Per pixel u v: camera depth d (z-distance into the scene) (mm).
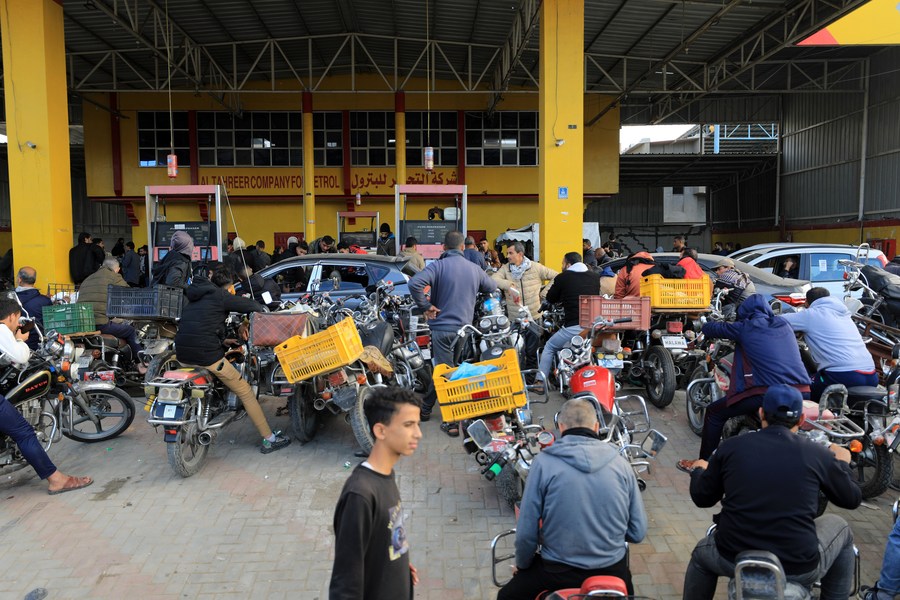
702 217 33812
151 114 21719
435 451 5645
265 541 4148
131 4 14680
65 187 11641
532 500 2744
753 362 4508
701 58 18391
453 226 13227
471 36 17703
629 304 5926
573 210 11828
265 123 22078
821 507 4242
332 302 6684
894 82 19641
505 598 2863
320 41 18703
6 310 4992
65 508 4641
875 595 3246
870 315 7039
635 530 2809
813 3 13492
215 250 12867
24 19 11070
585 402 2941
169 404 4957
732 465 2822
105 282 7406
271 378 5613
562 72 11734
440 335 6121
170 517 4477
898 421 4219
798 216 24734
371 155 22234
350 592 2117
